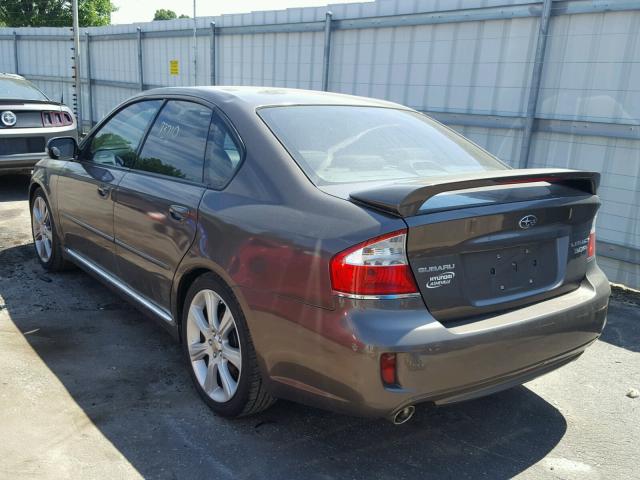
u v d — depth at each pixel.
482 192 2.45
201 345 2.98
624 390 3.41
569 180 2.67
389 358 2.16
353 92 7.55
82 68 13.58
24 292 4.44
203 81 10.16
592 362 3.77
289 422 2.89
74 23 11.23
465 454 2.72
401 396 2.19
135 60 11.84
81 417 2.82
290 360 2.40
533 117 5.79
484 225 2.35
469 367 2.29
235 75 9.45
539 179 2.48
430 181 2.29
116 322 3.97
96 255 4.02
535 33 5.69
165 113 3.54
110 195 3.67
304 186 2.54
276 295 2.42
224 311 2.84
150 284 3.34
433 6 6.49
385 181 2.69
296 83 8.38
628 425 3.04
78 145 4.39
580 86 5.44
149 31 11.25
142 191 3.34
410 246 2.20
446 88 6.54
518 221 2.45
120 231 3.59
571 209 2.68
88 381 3.17
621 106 5.19
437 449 2.75
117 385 3.15
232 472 2.49
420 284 2.24
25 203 7.42
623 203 5.30
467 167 3.13
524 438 2.88
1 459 2.47
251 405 2.71
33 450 2.54
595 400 3.29
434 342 2.19
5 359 3.35
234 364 2.76
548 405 3.21
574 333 2.66
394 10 6.89
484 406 3.17
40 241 5.00
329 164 2.73
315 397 2.37
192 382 3.14
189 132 3.25
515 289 2.54
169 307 3.20
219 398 2.87
